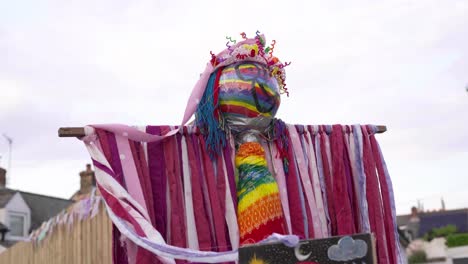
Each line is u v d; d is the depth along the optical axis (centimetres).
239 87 375
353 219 409
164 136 366
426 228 3422
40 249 838
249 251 274
